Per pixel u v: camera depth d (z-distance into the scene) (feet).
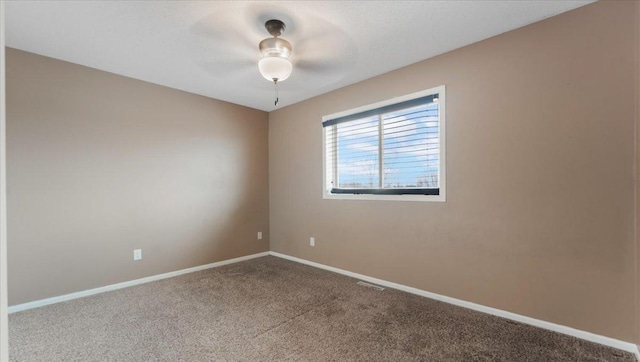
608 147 6.36
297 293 9.58
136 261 10.63
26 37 7.84
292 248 13.94
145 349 6.36
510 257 7.63
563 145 6.88
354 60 9.30
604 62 6.40
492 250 7.92
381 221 10.44
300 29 7.52
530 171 7.32
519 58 7.48
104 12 6.75
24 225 8.54
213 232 12.87
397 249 9.98
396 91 9.97
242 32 7.65
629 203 6.15
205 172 12.64
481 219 8.11
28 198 8.61
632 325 6.12
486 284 8.03
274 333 7.00
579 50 6.68
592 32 6.52
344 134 11.94
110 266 10.05
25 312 8.23
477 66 8.17
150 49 8.53
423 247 9.32
